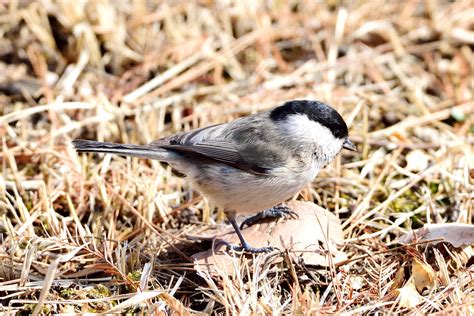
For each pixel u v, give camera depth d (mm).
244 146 7301
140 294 6199
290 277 6941
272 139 7312
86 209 8391
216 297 6504
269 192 7402
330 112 7566
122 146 7324
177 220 8422
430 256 7258
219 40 11875
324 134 7504
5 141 9289
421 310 6383
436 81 11422
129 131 10078
